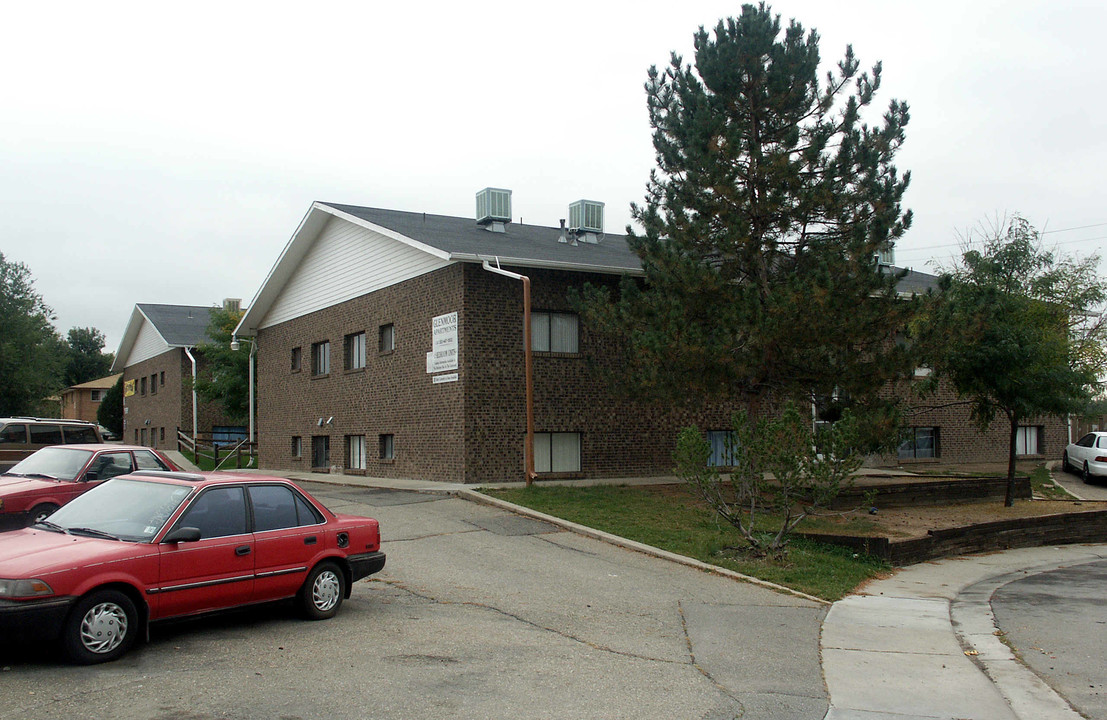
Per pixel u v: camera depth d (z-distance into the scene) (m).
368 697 6.40
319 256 28.27
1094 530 18.94
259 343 33.06
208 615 7.86
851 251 15.72
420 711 6.16
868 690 7.34
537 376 21.02
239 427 46.03
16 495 12.55
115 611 7.02
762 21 16.80
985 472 27.75
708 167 16.16
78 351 94.19
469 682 6.91
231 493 8.26
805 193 16.34
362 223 24.17
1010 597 11.88
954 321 15.96
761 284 17.22
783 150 16.48
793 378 16.80
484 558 12.53
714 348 15.30
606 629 9.04
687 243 16.75
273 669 6.99
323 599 8.82
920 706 6.93
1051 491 23.89
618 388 18.16
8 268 49.09
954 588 12.52
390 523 15.17
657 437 22.77
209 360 42.44
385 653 7.61
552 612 9.66
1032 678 7.82
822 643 8.94
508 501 17.23
